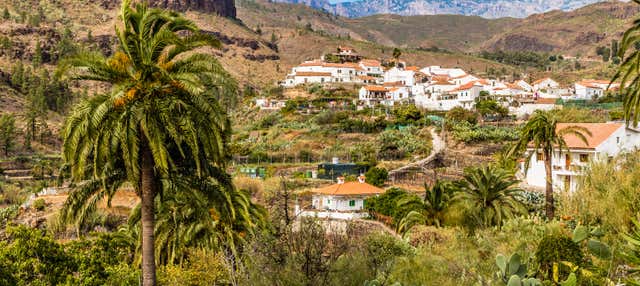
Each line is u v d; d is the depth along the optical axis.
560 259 15.88
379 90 163.38
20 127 165.50
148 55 24.75
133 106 23.94
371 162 98.00
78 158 24.08
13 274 25.34
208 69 25.50
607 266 16.16
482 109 130.00
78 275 27.92
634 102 31.38
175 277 31.67
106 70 24.55
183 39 25.12
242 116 158.75
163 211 37.03
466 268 19.92
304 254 17.88
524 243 20.36
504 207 42.53
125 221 66.88
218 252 34.91
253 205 40.66
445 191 47.50
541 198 55.94
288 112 148.25
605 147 58.91
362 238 23.00
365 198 66.12
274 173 97.94
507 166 73.38
